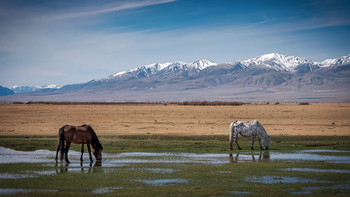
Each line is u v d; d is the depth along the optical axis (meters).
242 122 27.11
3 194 12.98
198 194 13.13
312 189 13.84
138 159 21.88
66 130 20.06
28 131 39.03
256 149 27.20
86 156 23.38
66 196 12.80
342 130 40.06
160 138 33.94
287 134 36.69
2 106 76.88
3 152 24.45
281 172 17.25
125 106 85.75
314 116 57.88
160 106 86.00
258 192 13.42
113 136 34.41
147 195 12.98
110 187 14.19
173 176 16.33
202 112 66.62
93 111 67.44
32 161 20.62
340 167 18.62
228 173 17.06
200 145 28.81
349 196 12.87
